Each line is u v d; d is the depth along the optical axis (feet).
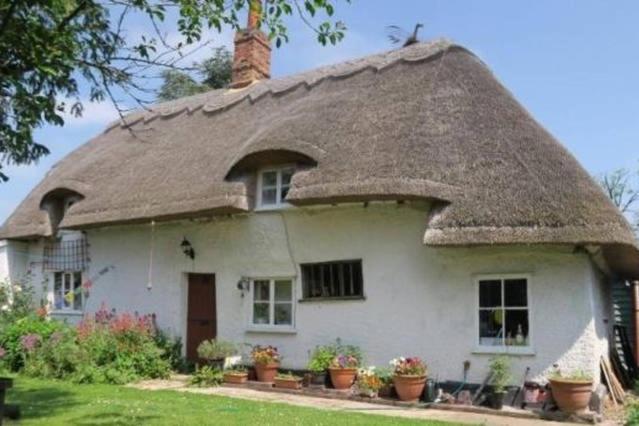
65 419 25.18
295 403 33.04
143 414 26.48
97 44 23.13
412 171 35.73
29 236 57.88
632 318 50.49
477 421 28.81
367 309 38.47
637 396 36.99
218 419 25.55
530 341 33.35
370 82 46.01
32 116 22.49
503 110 39.11
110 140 63.82
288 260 42.24
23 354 42.63
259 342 42.78
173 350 46.37
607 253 34.81
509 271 34.35
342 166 37.86
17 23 20.76
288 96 52.29
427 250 36.96
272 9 22.16
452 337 35.42
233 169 43.24
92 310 53.36
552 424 28.60
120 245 52.44
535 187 33.45
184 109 61.57
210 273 46.57
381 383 34.91
